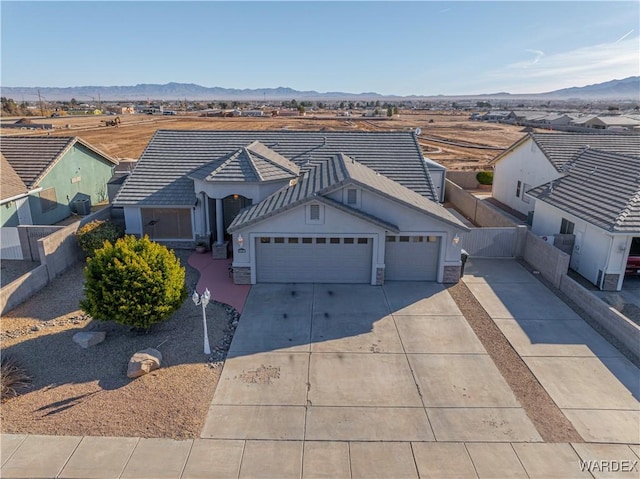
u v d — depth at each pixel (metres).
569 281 16.27
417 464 8.72
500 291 16.83
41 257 16.97
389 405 10.45
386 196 16.50
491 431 9.63
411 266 17.61
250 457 8.84
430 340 13.34
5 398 10.42
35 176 23.59
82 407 10.16
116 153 52.56
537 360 12.34
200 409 10.19
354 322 14.41
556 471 8.58
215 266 19.28
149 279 12.60
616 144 26.05
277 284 17.28
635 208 16.47
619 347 13.02
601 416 10.15
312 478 8.36
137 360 11.39
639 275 17.94
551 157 24.58
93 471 8.45
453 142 68.94
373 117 137.62
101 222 20.58
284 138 25.12
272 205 17.50
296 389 11.00
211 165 21.23
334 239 16.91
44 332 13.55
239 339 13.30
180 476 8.37
